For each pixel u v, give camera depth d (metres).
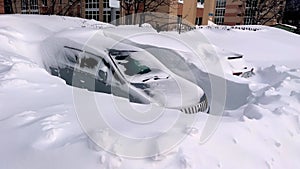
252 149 2.28
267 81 6.82
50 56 4.85
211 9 27.55
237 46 11.95
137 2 16.44
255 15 32.69
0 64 4.23
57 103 2.93
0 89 3.24
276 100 3.68
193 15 23.55
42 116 2.54
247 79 6.57
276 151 2.37
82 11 26.27
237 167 2.04
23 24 7.21
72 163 1.87
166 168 1.85
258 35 15.65
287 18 38.06
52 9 18.50
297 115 2.93
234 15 38.06
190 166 1.88
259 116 2.91
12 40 5.65
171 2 19.58
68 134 2.21
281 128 2.68
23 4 19.38
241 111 3.36
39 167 1.87
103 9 25.53
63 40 4.77
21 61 4.59
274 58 10.38
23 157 1.96
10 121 2.44
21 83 3.49
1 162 1.93
